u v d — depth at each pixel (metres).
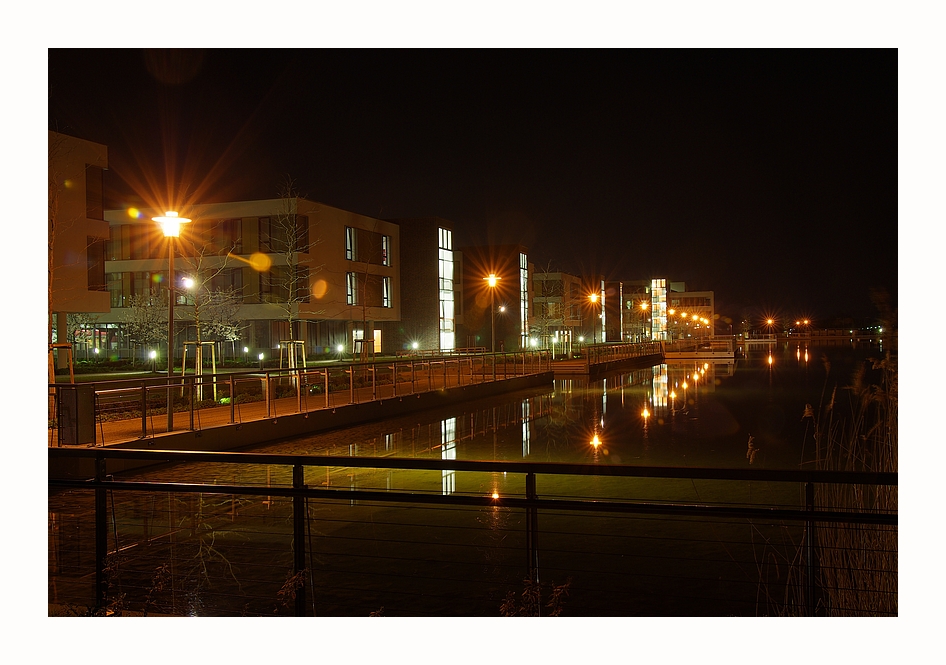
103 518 4.93
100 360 40.84
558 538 8.02
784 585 6.37
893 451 5.16
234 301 41.66
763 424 19.22
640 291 114.06
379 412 20.12
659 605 5.87
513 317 66.56
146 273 45.19
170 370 14.23
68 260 29.72
